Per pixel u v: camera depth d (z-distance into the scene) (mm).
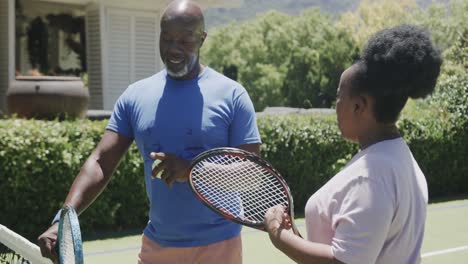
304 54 61125
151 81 3711
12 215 7871
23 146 7777
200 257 3551
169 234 3562
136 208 8766
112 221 8555
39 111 10172
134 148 8617
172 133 3541
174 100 3570
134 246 7938
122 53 15977
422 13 56000
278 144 9977
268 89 62125
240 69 65000
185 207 3504
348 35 61250
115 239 8266
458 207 10953
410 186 2342
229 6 17422
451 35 38125
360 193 2258
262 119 10008
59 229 2918
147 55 16312
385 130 2424
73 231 2684
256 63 64688
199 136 3521
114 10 15828
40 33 16609
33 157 7848
